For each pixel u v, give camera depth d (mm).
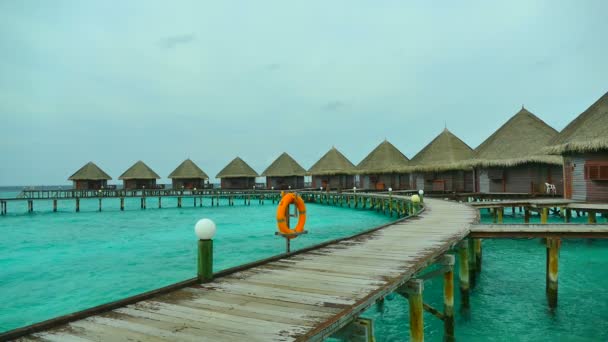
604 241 18453
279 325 4172
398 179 43094
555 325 9039
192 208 48906
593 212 18750
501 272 13570
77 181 60750
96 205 59781
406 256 7973
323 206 44500
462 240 10719
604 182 20250
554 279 10336
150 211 44625
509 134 31391
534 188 28797
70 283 13219
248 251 18734
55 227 29594
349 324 4945
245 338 3812
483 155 31562
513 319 9453
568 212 21156
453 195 29750
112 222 33094
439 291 11586
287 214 8602
